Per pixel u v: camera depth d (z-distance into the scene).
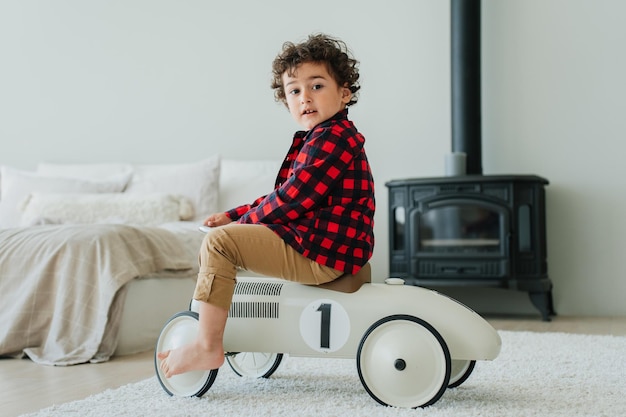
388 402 1.56
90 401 1.62
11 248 2.51
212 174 3.73
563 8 3.81
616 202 3.73
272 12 4.26
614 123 3.74
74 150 4.58
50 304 2.41
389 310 1.62
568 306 3.78
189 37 4.40
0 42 4.73
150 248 2.62
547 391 1.71
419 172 4.01
